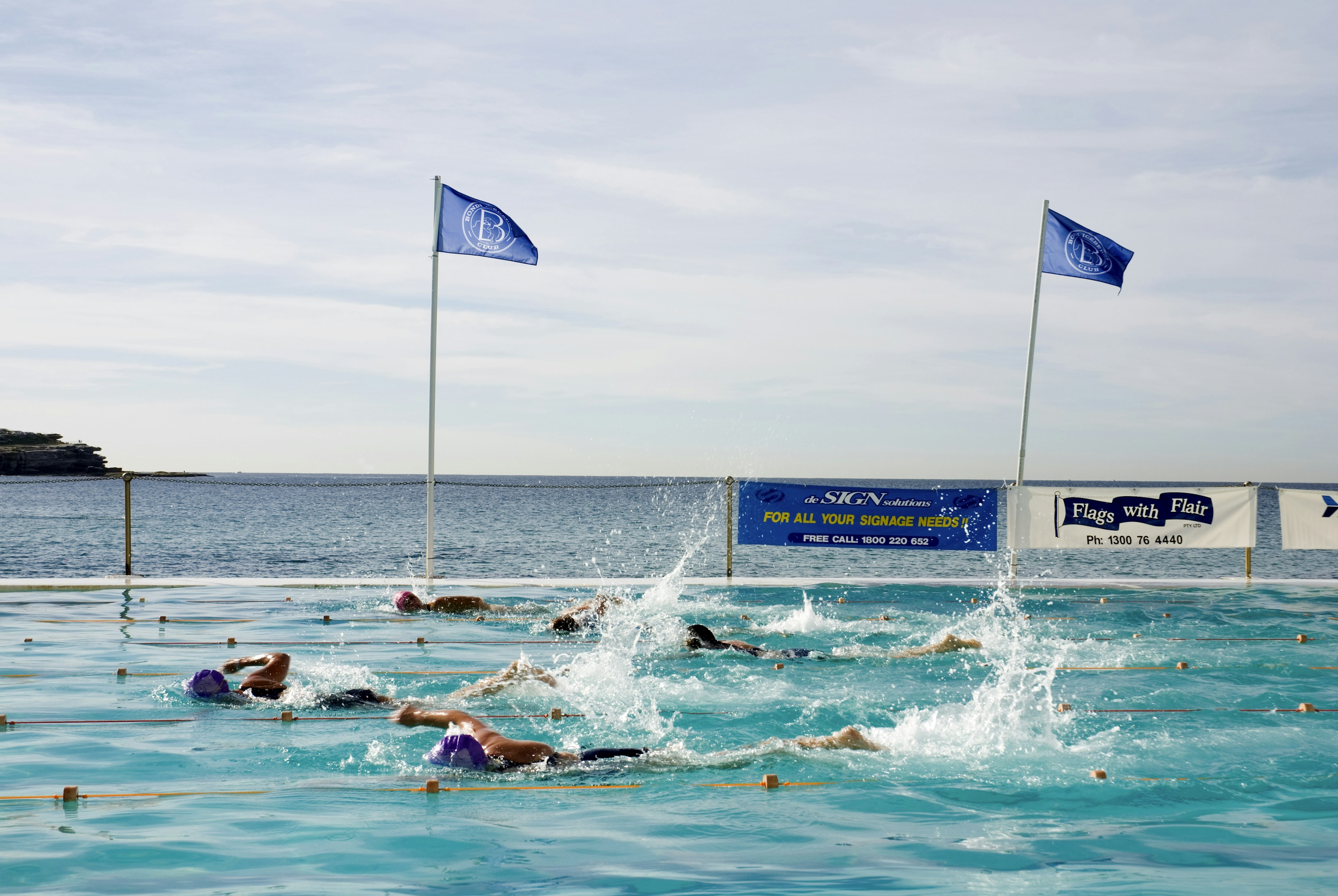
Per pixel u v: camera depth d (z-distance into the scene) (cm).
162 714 645
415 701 695
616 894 342
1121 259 1441
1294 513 1402
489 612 1126
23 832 405
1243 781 517
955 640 917
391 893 341
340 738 595
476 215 1448
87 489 12838
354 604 1178
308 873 361
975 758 561
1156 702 711
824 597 1281
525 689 724
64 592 1251
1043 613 1155
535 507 8131
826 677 798
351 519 5912
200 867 365
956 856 392
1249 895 343
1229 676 803
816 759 556
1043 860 387
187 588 1306
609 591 1320
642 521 5622
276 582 1354
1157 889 350
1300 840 417
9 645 891
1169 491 1391
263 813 443
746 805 471
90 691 706
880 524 1393
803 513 1397
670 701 712
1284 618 1115
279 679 739
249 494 11662
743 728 643
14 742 566
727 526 1484
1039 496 1395
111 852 380
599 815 452
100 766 520
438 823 435
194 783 493
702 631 914
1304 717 668
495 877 360
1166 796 490
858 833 425
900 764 550
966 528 1393
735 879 360
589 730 636
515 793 491
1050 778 523
